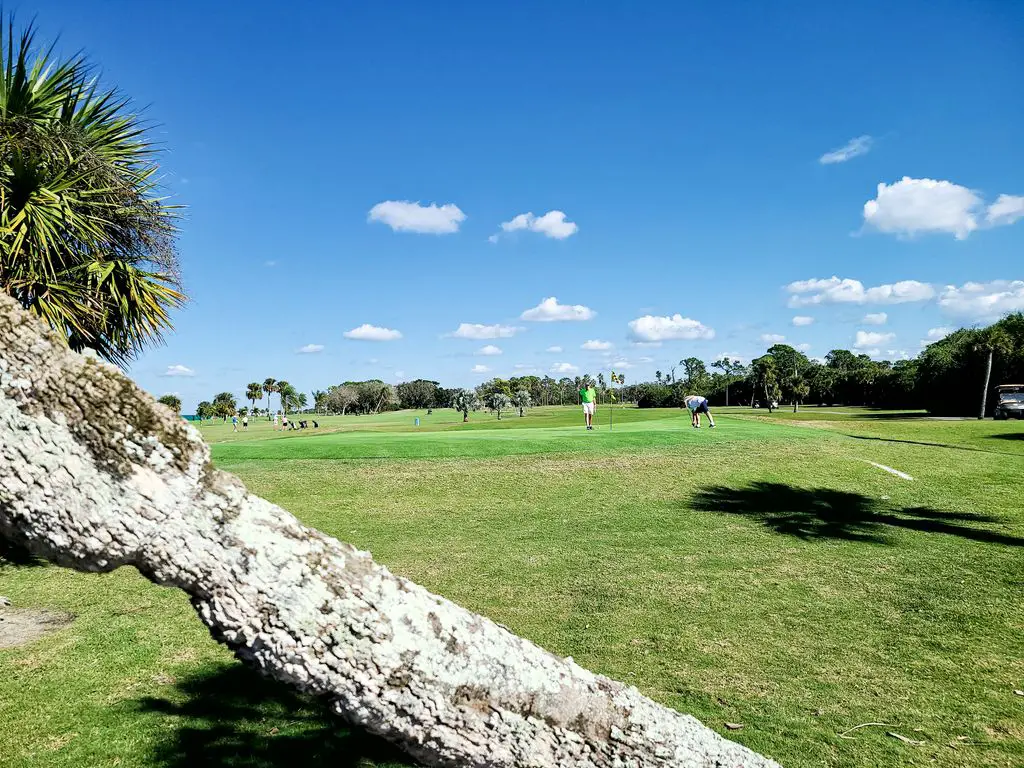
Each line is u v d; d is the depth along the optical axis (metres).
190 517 1.53
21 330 1.45
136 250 10.21
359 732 4.91
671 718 2.01
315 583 1.59
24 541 1.53
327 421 80.69
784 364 100.62
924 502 14.24
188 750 4.61
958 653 6.58
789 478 16.02
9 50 8.29
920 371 65.31
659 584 8.83
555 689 1.81
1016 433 29.06
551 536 11.29
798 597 8.33
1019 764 4.57
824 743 4.82
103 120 9.79
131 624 7.20
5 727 4.90
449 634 1.71
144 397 1.55
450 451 16.95
